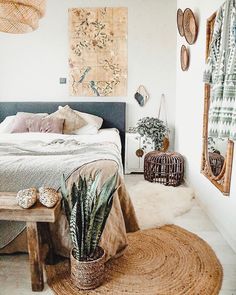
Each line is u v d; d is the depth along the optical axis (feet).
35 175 6.71
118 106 14.62
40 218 5.61
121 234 7.02
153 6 14.10
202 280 6.26
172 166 12.53
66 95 14.84
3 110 14.84
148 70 14.58
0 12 7.23
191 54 11.33
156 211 9.66
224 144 8.14
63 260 6.92
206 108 9.39
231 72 6.97
